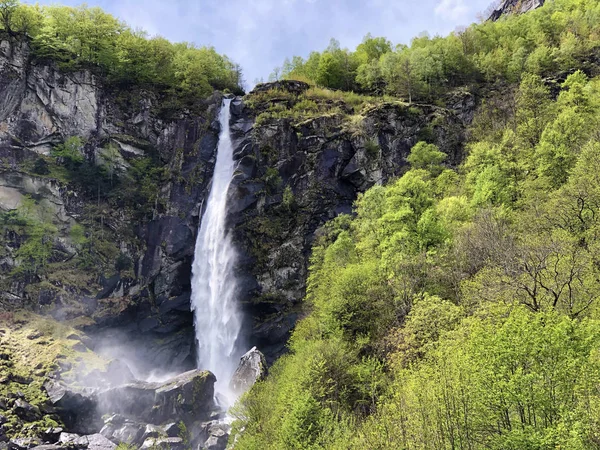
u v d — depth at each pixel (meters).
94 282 60.69
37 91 67.56
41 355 46.81
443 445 16.81
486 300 26.50
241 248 61.50
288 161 65.19
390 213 40.28
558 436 14.32
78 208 64.56
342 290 36.97
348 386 30.38
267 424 29.64
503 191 43.50
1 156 62.81
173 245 65.06
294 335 42.41
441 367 20.66
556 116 52.56
